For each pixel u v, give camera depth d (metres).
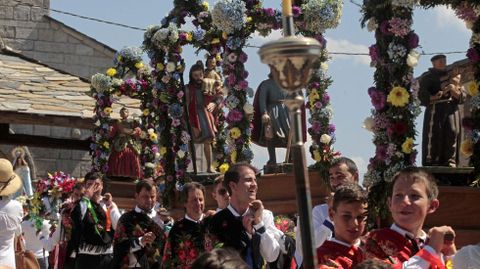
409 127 10.08
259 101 13.91
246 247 8.59
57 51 32.97
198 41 15.33
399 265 6.80
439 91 11.36
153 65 15.88
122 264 12.47
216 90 15.63
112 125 18.66
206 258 5.00
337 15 13.51
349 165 8.96
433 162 11.34
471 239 9.41
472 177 9.81
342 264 7.47
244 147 13.80
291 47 5.20
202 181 14.76
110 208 14.53
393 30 10.06
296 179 5.43
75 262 14.27
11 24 32.88
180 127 15.59
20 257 12.90
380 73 10.27
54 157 31.41
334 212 7.64
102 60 33.00
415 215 7.11
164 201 15.42
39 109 20.69
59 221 14.79
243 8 13.73
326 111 13.26
